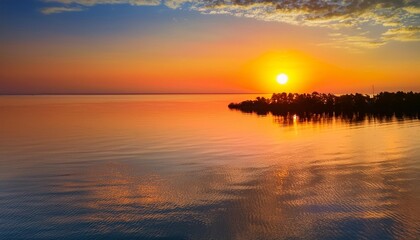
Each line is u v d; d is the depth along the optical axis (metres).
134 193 21.28
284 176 24.27
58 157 32.16
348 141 38.84
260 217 17.16
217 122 65.88
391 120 61.66
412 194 19.81
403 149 32.81
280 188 21.52
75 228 16.52
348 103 86.69
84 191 21.86
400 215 16.91
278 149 35.06
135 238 15.41
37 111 100.56
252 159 30.28
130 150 35.53
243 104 113.81
